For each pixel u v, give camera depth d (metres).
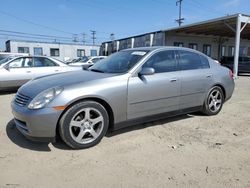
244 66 19.67
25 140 4.07
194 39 27.66
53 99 3.56
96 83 3.89
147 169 3.22
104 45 38.28
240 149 3.86
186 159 3.51
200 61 5.43
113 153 3.67
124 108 4.14
